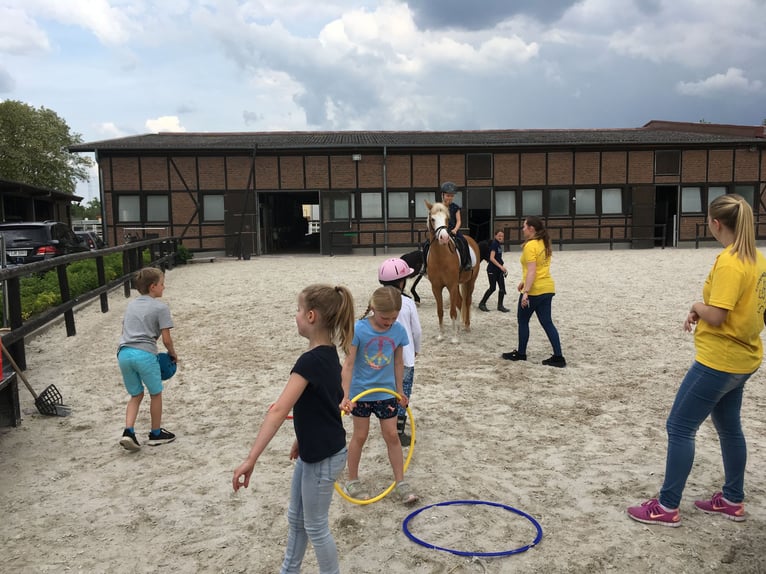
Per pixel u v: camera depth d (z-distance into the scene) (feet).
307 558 9.12
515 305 33.27
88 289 34.06
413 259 32.60
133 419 13.15
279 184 73.46
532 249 19.70
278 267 55.62
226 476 11.91
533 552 9.02
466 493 11.04
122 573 8.68
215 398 17.07
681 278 42.52
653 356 21.43
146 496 11.10
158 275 13.84
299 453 7.60
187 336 25.41
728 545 9.10
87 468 12.41
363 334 10.59
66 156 137.90
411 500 10.51
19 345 19.53
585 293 36.04
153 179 72.02
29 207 79.51
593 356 21.53
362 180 74.13
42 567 8.84
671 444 9.48
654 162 75.56
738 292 8.55
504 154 75.00
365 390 10.48
